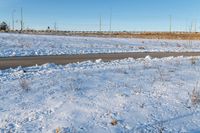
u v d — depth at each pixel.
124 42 57.97
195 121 8.62
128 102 9.93
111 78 13.96
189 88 12.25
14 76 14.74
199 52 36.72
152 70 16.84
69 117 8.48
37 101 9.96
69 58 25.31
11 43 39.62
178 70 17.22
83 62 21.48
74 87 11.84
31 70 17.03
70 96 10.49
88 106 9.41
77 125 7.95
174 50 40.53
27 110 9.05
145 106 9.63
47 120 8.26
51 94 10.80
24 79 13.52
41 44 41.78
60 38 54.97
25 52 30.72
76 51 34.53
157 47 48.84
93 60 23.70
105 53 32.44
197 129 8.02
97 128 7.81
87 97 10.40
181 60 22.94
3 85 12.33
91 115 8.68
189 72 16.55
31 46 38.19
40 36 56.56
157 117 8.76
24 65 19.80
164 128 8.00
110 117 8.56
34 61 22.38
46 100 10.05
